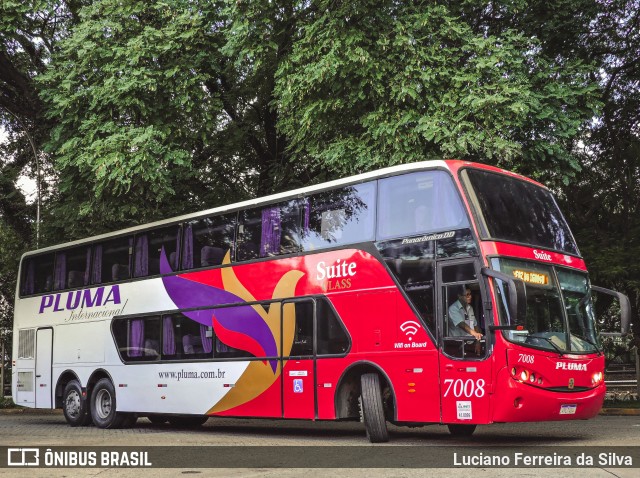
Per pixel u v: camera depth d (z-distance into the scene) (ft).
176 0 64.23
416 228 38.86
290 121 59.16
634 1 69.36
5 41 72.95
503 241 36.73
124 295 57.41
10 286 103.65
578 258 40.45
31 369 65.57
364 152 53.52
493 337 34.78
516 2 59.00
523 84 53.67
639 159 74.08
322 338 42.19
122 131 60.85
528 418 34.76
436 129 51.21
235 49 60.39
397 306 38.68
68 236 76.43
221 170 78.79
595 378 37.76
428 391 36.76
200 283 51.19
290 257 45.11
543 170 56.44
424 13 54.49
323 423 61.67
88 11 64.69
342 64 52.54
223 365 48.34
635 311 75.05
